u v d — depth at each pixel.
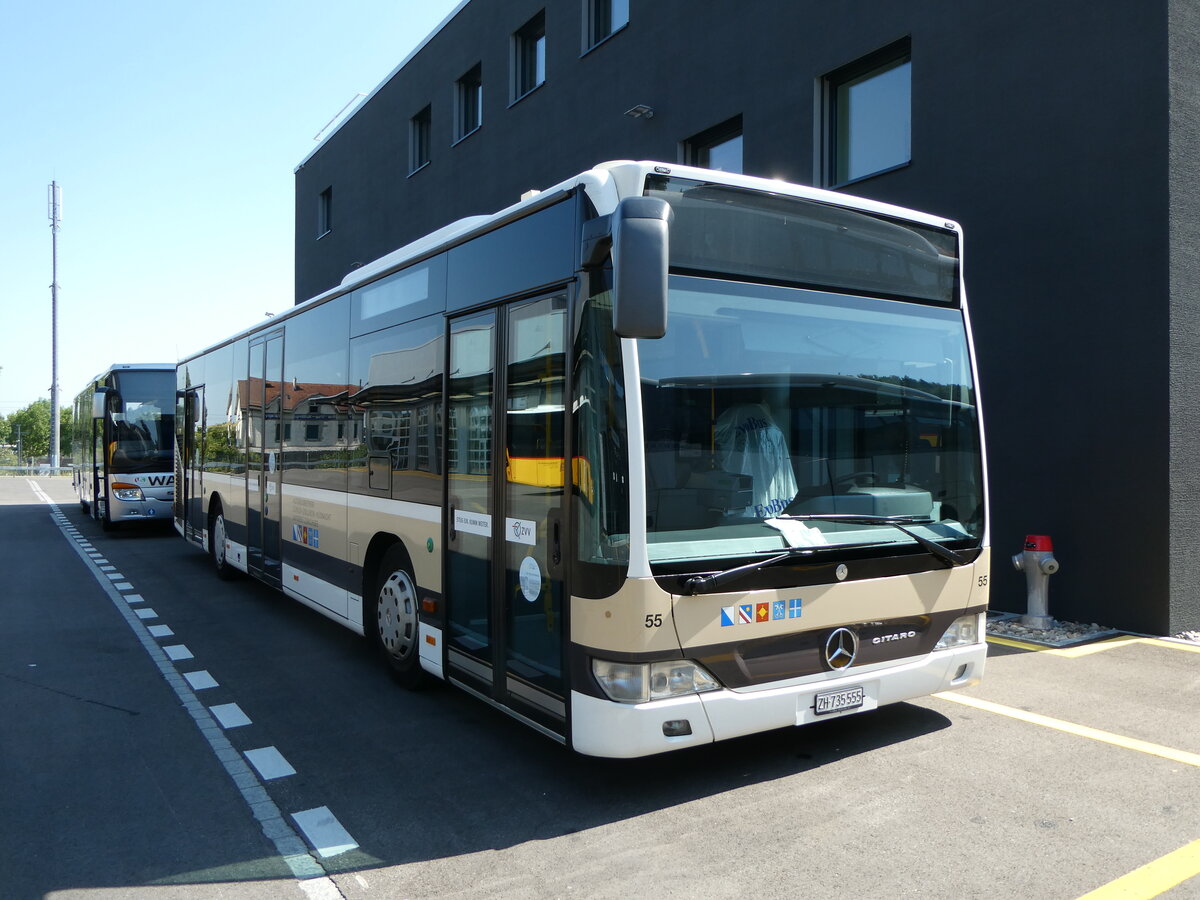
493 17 16.88
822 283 4.46
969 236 8.62
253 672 6.57
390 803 4.20
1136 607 7.44
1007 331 8.30
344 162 23.97
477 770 4.61
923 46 9.02
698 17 11.96
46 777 4.55
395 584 6.09
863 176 9.77
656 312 3.44
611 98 13.64
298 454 7.93
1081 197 7.72
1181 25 7.23
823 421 4.36
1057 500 7.94
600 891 3.36
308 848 3.75
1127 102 7.40
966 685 4.79
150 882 3.48
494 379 4.76
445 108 18.69
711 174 4.16
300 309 7.97
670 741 3.82
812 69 10.26
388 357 6.13
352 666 6.74
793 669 4.13
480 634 4.87
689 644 3.85
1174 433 7.22
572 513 4.02
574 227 4.12
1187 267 7.28
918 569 4.54
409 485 5.73
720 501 4.00
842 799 4.18
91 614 8.80
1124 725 5.23
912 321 4.77
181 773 4.59
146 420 16.58
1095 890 3.34
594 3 14.36
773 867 3.53
